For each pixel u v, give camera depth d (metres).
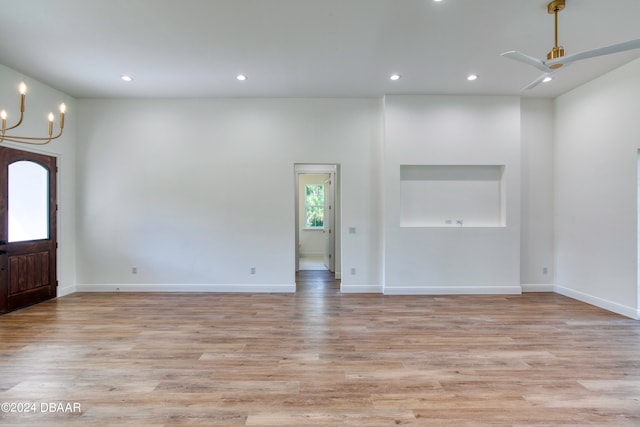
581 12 2.92
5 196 4.18
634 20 3.04
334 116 5.34
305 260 9.04
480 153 5.13
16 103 4.24
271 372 2.68
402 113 5.13
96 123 5.29
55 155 4.91
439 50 3.69
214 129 5.34
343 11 2.95
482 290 5.15
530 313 4.20
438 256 5.18
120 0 2.78
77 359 2.90
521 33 3.30
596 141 4.48
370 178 5.34
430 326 3.74
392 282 5.19
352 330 3.63
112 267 5.34
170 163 5.34
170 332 3.55
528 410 2.18
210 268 5.38
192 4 2.84
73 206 5.27
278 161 5.36
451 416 2.12
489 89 4.88
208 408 2.20
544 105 5.29
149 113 5.32
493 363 2.84
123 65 4.07
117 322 3.88
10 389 2.42
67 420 2.06
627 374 2.65
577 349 3.12
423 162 5.14
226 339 3.37
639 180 3.93
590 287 4.61
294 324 3.82
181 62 3.99
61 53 3.75
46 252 4.79
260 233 5.38
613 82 4.20
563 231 5.12
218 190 5.36
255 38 3.43
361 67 4.14
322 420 2.08
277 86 4.80
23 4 2.81
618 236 4.17
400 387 2.46
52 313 4.20
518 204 5.16
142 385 2.48
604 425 2.03
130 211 5.33
